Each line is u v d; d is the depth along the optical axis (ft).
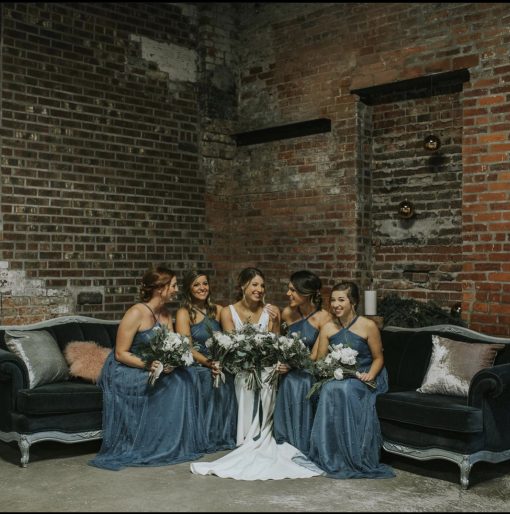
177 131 23.75
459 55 19.31
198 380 16.52
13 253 19.97
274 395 16.25
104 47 22.00
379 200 21.85
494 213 18.39
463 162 19.01
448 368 15.56
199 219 24.26
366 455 14.94
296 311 17.85
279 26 23.77
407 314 20.11
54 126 20.86
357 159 21.56
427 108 20.71
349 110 21.72
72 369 16.85
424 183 20.80
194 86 24.31
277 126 23.04
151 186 23.02
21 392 15.19
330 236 22.15
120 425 15.84
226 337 16.24
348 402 15.01
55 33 20.94
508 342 16.24
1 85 19.85
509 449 14.69
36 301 20.36
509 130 18.16
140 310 16.47
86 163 21.50
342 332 16.25
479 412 13.82
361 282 21.65
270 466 14.78
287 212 23.36
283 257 23.44
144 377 15.81
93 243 21.59
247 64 24.80
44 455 16.10
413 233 21.04
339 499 13.04
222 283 24.86
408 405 14.60
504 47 18.40
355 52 21.67
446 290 20.29
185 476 14.43
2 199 19.81
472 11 19.11
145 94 22.95
